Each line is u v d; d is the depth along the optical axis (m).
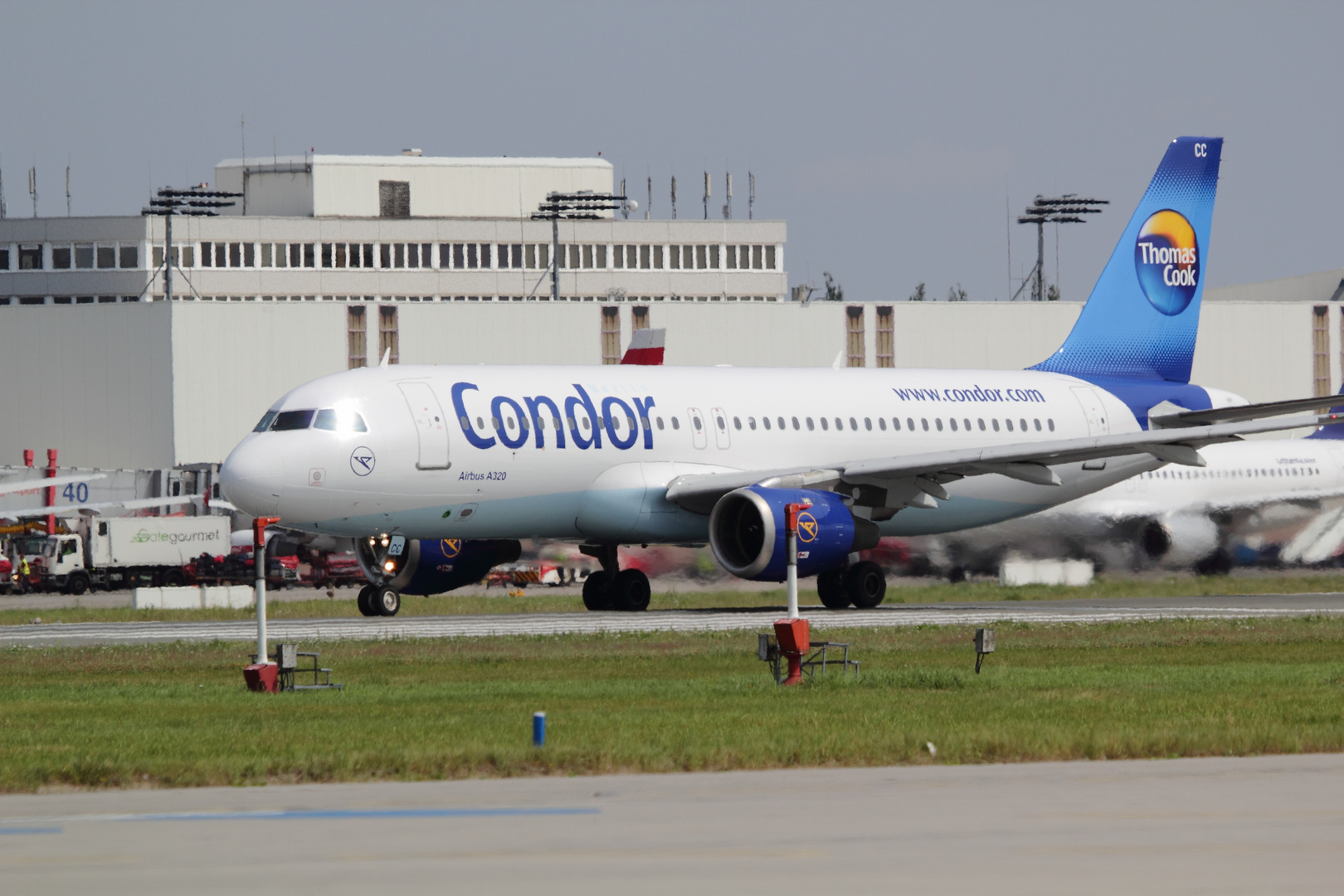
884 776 58.47
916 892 40.59
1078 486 183.62
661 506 156.62
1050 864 43.44
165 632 137.38
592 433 153.88
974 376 182.12
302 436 141.50
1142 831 47.56
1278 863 43.44
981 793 54.28
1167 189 191.75
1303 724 69.62
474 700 82.56
